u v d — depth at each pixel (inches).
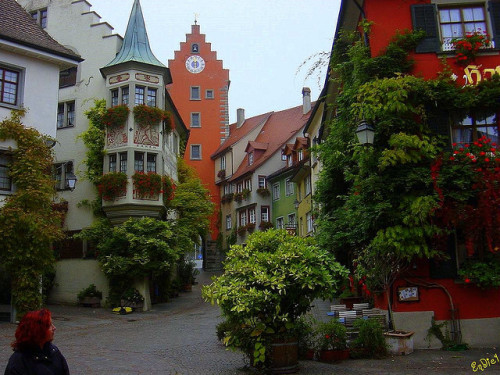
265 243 382.9
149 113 949.2
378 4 517.7
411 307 460.1
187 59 2180.1
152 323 685.3
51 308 852.0
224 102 2167.8
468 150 455.2
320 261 365.1
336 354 392.8
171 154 1163.3
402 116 471.8
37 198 637.3
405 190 448.5
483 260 454.0
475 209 439.8
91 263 914.7
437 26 507.8
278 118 2063.2
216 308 869.8
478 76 489.1
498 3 508.1
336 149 612.4
